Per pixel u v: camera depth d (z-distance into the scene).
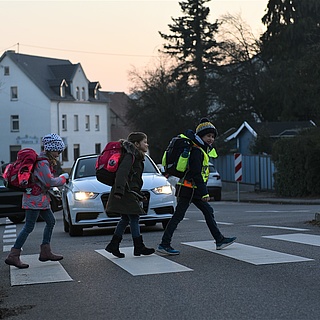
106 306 8.29
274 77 63.59
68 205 17.14
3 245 16.47
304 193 38.06
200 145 11.75
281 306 7.81
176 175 11.83
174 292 8.81
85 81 100.44
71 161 96.94
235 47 68.38
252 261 10.80
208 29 75.62
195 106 68.75
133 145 11.38
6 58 93.88
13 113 94.06
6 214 24.70
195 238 14.55
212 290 8.82
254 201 37.09
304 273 9.67
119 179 11.23
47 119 92.94
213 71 70.25
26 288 9.68
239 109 68.62
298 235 14.17
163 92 68.88
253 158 47.97
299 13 60.66
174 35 75.56
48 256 11.77
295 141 37.78
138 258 11.72
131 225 11.77
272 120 67.50
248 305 7.93
